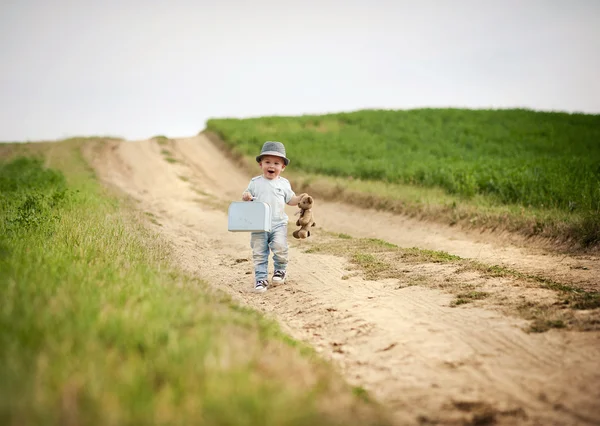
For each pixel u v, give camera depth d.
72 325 3.29
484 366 3.95
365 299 6.02
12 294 3.78
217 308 4.73
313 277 7.43
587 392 3.42
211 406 2.54
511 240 10.62
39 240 6.59
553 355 4.03
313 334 4.99
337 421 2.76
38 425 2.27
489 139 29.86
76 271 4.85
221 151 32.97
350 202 17.16
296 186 20.72
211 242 11.20
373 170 20.80
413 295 6.01
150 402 2.54
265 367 3.26
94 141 34.25
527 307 5.18
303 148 29.22
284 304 6.21
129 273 5.16
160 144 33.91
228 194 21.92
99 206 11.99
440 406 3.34
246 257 9.43
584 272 7.23
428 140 30.92
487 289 5.95
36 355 2.86
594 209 10.59
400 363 4.11
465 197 14.46
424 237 11.79
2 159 27.69
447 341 4.51
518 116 38.22
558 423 3.08
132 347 3.19
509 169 15.91
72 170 24.00
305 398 2.86
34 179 16.80
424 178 17.86
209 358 3.00
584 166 15.65
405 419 3.16
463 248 10.25
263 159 7.26
